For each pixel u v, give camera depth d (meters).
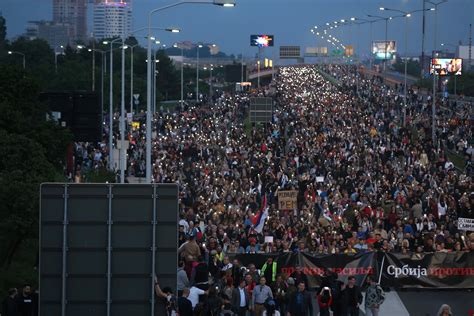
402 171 99.44
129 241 24.58
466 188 85.81
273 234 59.47
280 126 151.88
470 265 51.88
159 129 168.12
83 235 24.48
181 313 38.53
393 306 48.75
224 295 39.97
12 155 62.88
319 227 61.28
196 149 120.25
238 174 95.19
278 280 43.66
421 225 63.25
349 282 43.19
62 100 79.81
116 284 24.58
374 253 51.28
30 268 56.88
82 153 115.12
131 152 120.19
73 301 24.48
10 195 54.09
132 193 24.55
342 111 190.38
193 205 69.81
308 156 110.62
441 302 49.75
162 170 102.06
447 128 153.88
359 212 66.56
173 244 24.64
